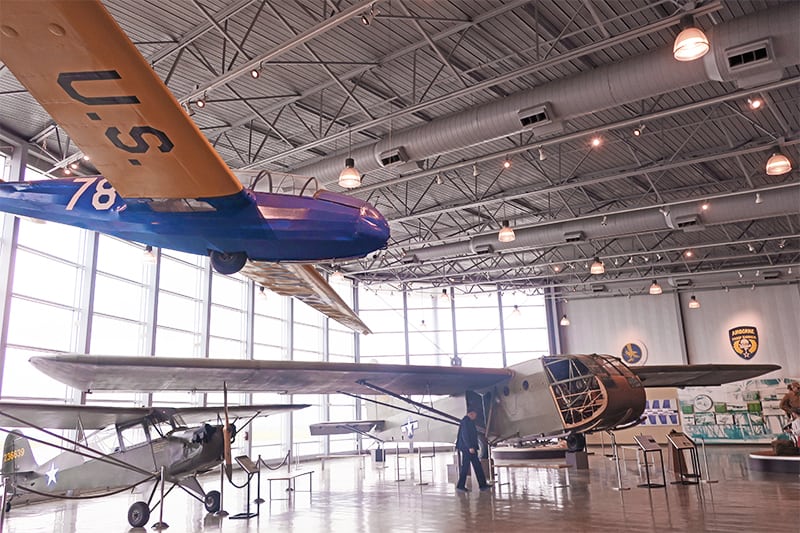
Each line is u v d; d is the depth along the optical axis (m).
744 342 20.45
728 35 6.93
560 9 8.06
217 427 7.91
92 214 5.35
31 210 5.58
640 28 6.82
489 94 10.24
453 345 22.64
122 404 13.10
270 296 18.80
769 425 17.78
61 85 3.38
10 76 9.54
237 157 12.73
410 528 6.35
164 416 8.36
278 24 8.27
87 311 12.28
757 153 12.35
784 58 6.80
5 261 10.62
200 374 7.11
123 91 3.42
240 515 7.70
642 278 19.66
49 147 12.15
